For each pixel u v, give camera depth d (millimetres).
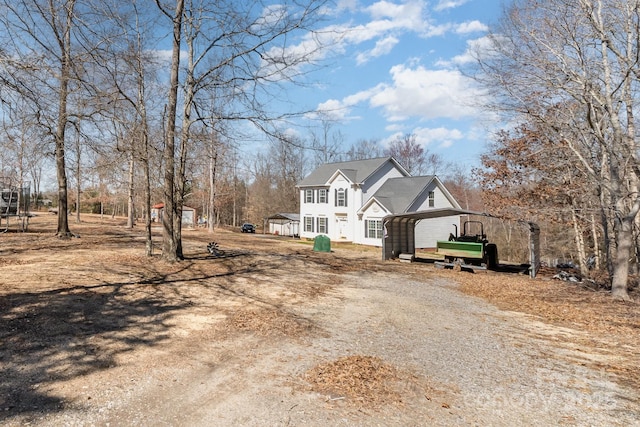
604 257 21719
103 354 5496
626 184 13938
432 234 30141
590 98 12047
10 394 4203
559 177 16375
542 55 12680
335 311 9047
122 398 4297
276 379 5004
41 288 8258
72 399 4195
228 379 4949
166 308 8055
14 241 16125
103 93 10234
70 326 6410
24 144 12203
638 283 14508
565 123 12961
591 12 11547
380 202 28328
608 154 12305
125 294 8633
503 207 18172
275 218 45594
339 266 17266
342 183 31969
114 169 15320
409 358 6062
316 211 34438
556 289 13352
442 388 4969
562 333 7863
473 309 9977
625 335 7754
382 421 4027
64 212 18203
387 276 15328
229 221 69312
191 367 5281
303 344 6504
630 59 11367
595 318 9172
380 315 8875
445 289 12906
